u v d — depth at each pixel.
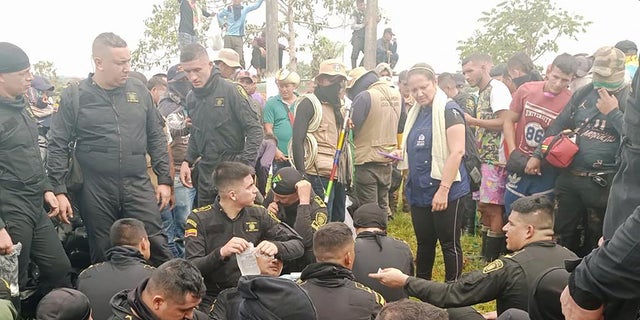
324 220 4.64
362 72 6.44
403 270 3.92
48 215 4.45
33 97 6.51
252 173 4.05
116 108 4.60
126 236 3.80
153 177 5.67
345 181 5.65
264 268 3.71
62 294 2.97
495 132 5.74
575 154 4.64
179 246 5.80
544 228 3.43
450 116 4.63
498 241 5.80
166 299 2.79
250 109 4.99
